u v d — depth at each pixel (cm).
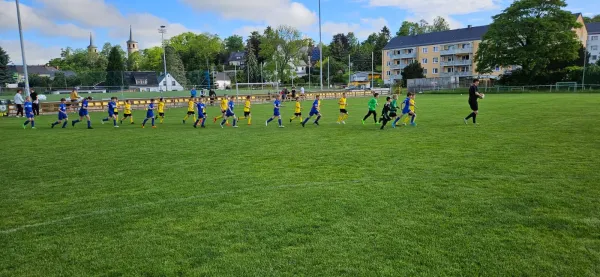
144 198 656
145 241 485
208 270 410
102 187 730
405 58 8912
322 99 4441
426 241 464
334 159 947
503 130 1373
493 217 532
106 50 11588
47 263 436
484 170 790
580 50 5722
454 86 6138
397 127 1576
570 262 408
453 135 1293
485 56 5503
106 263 432
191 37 10475
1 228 536
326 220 538
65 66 10638
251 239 482
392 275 392
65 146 1225
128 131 1631
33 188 731
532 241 457
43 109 2642
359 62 11119
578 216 527
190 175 810
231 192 679
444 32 8469
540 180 704
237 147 1166
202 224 535
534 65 5066
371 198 627
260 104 3750
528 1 4984
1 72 4953
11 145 1252
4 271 419
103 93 3909
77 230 526
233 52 12812
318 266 412
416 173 782
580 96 3575
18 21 2506
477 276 387
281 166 880
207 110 2962
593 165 804
